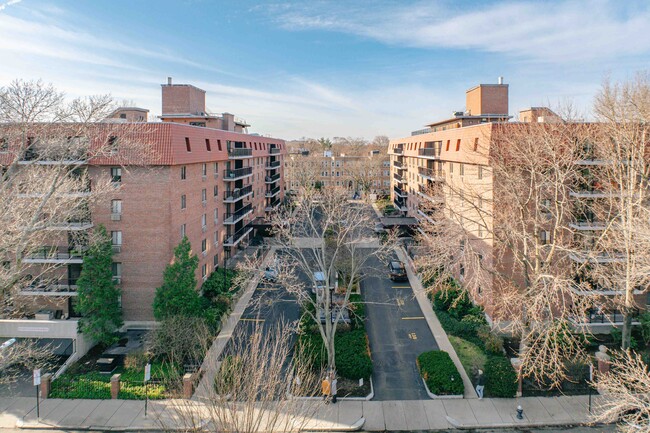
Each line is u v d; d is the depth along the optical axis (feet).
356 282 110.11
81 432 57.67
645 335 78.28
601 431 57.00
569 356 69.41
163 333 72.18
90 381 66.85
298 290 73.26
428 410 61.98
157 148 88.07
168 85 151.33
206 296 104.78
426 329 89.30
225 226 134.62
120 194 89.51
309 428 57.72
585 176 85.87
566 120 86.69
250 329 87.45
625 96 82.94
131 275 90.27
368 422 59.36
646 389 47.83
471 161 98.17
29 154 83.20
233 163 143.43
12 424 59.06
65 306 91.81
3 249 71.10
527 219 76.23
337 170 317.63
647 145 79.36
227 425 35.65
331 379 63.26
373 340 84.64
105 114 82.53
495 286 86.63
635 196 77.30
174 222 92.32
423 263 84.43
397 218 175.42
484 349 78.84
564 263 83.30
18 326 75.66
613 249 79.87
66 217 76.79
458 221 82.12
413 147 177.68
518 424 58.59
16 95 72.84
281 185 250.98
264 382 43.24
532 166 69.82
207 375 56.90
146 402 59.72
